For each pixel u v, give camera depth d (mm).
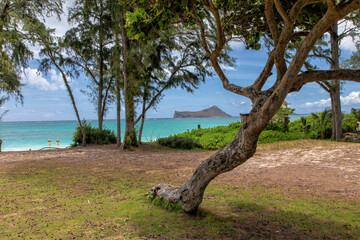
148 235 3697
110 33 18469
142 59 16984
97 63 21188
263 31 5523
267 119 3324
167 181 7625
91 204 5348
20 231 3885
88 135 20250
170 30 15359
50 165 10844
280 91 3186
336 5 2797
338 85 16828
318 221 4254
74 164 11094
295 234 3773
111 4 15883
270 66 4086
